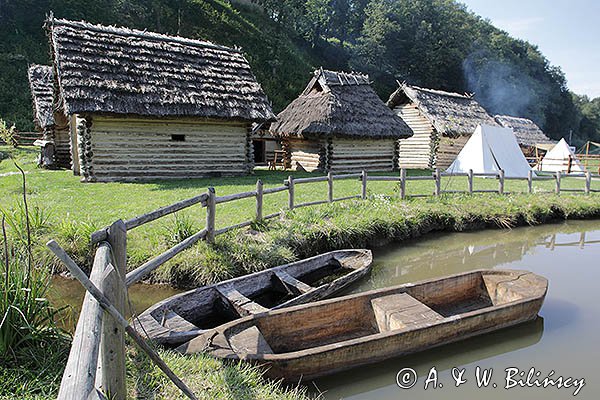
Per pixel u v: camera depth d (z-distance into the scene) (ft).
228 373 10.85
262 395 10.35
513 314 16.01
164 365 7.98
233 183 40.09
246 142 47.29
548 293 21.04
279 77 116.67
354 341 12.78
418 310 15.49
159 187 36.52
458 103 76.79
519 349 15.75
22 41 95.04
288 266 20.90
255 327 13.62
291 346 14.94
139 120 40.98
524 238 33.19
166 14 116.16
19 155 60.95
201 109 41.04
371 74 148.66
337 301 15.69
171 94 40.50
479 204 36.06
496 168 56.44
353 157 57.82
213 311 17.53
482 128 58.44
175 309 15.87
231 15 128.36
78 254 20.35
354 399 12.68
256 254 21.90
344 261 23.36
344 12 192.95
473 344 15.38
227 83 45.34
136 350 11.60
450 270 25.16
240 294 17.28
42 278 12.57
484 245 30.76
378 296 16.70
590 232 35.29
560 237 33.76
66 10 103.14
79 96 35.73
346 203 32.19
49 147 50.98
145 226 24.30
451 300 19.07
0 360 10.39
